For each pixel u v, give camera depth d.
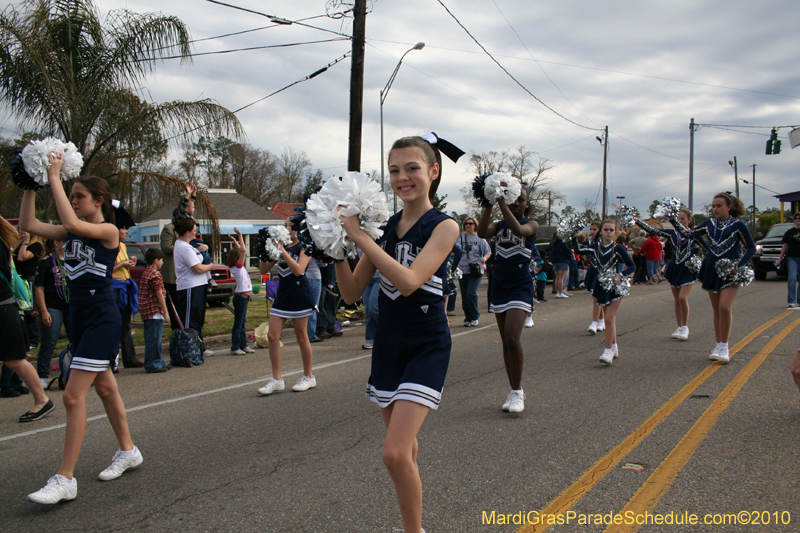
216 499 3.32
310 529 2.92
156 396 5.79
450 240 2.39
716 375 5.84
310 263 8.65
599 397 5.19
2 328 4.90
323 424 4.66
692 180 34.09
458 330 9.77
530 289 4.89
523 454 3.84
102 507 3.26
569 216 7.02
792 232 10.80
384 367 2.51
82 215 3.52
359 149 11.80
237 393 5.80
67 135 9.45
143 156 10.52
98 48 9.74
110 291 3.52
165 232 8.62
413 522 2.29
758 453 3.70
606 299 6.58
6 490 3.55
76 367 3.35
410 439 2.25
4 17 9.04
